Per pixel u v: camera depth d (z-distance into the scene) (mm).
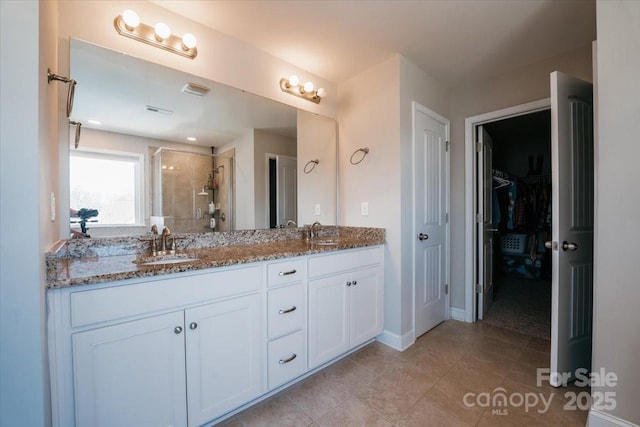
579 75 2105
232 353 1389
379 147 2322
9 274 739
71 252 1390
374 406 1531
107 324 1049
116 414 1069
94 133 1465
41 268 835
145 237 1638
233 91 1985
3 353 737
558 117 1666
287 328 1624
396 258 2205
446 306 2783
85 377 1006
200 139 1863
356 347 2105
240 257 1436
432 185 2570
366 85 2420
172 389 1200
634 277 1238
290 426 1384
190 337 1249
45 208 942
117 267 1176
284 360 1607
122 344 1080
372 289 2176
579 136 1795
